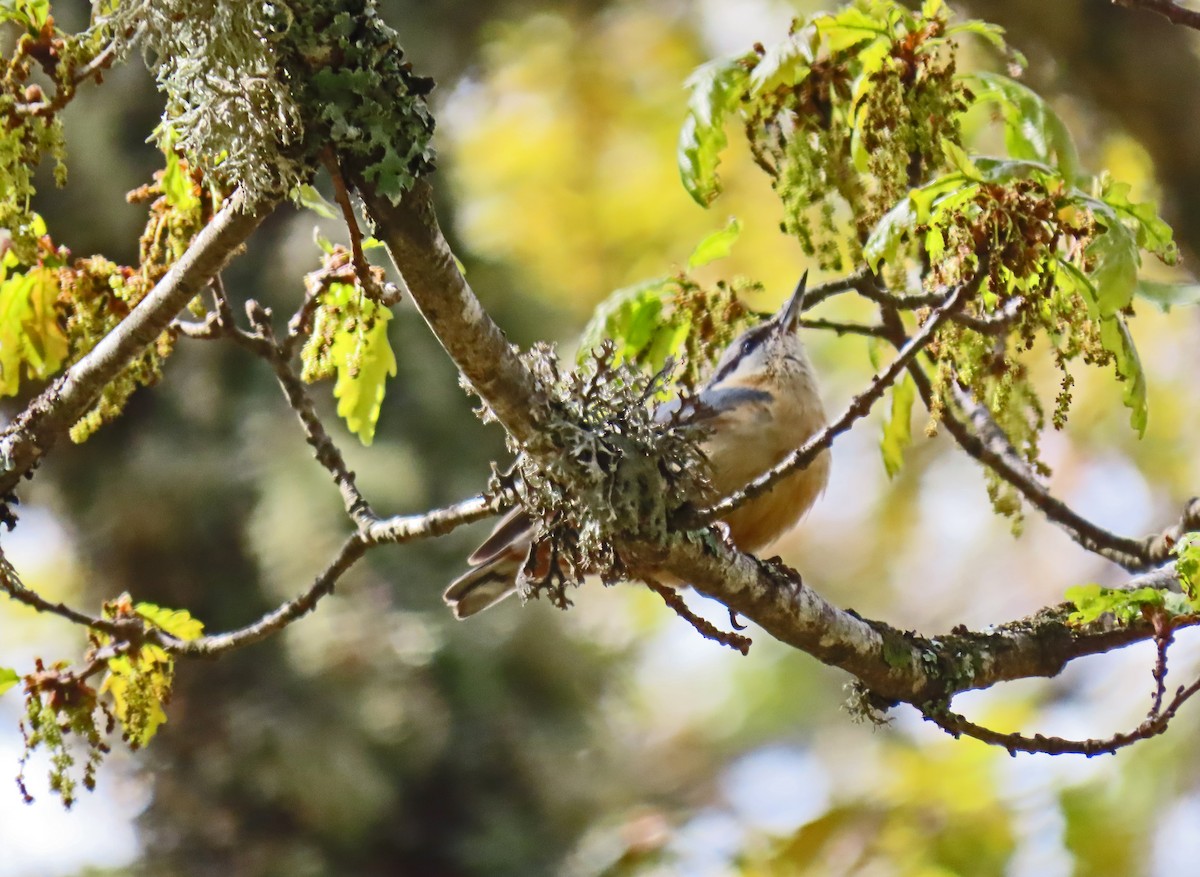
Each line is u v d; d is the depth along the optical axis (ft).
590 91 49.21
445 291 16.15
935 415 19.16
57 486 40.78
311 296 20.85
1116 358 18.28
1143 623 19.07
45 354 20.83
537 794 39.91
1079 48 31.96
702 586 18.88
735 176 48.62
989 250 17.02
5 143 17.79
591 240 48.47
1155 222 20.04
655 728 48.75
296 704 38.93
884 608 49.19
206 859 38.32
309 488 39.04
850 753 46.44
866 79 19.79
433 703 39.45
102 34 17.81
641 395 18.25
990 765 36.73
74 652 41.34
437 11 46.26
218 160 15.94
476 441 40.83
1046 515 24.71
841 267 20.90
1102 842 33.91
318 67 15.25
